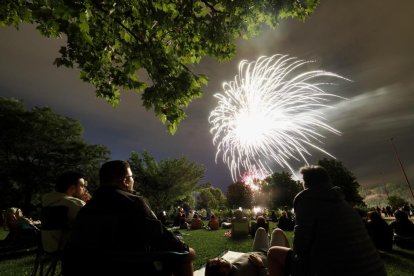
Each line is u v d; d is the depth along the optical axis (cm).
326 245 267
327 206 279
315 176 302
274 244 516
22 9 548
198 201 7669
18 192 4291
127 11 533
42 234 321
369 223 902
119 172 269
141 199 251
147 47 545
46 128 4447
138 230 232
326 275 263
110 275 220
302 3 615
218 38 611
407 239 894
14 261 878
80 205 327
